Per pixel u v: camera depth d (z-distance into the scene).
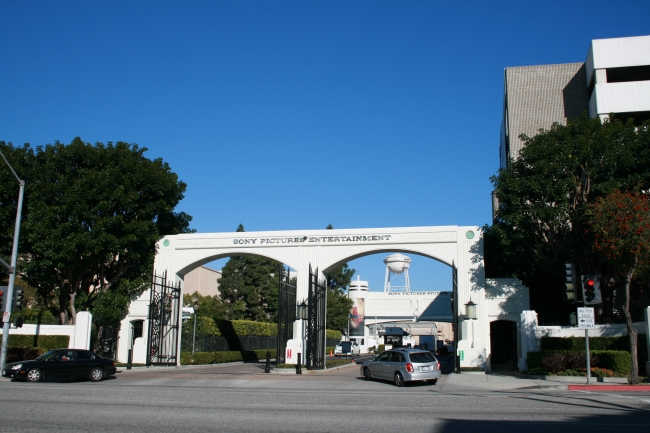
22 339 29.91
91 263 31.41
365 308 70.19
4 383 20.94
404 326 68.19
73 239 29.38
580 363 24.02
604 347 25.52
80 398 15.64
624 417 12.44
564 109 44.28
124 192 31.59
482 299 31.12
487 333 30.88
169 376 25.73
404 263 82.69
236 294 63.44
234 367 35.19
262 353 48.44
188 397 16.34
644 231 21.36
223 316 60.81
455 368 27.91
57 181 31.20
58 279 31.81
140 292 34.44
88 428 10.72
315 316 30.05
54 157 31.20
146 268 34.62
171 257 35.03
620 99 39.09
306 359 29.89
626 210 22.45
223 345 43.66
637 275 24.20
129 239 31.00
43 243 29.23
